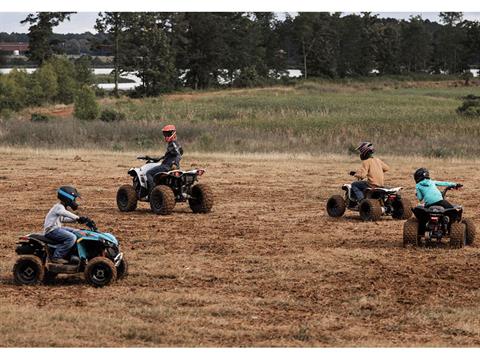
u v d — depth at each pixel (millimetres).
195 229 21312
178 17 178125
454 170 37938
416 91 168375
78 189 30703
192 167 38969
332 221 22766
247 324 12109
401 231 20750
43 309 12734
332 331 11797
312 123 70188
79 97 73625
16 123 61406
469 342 11305
